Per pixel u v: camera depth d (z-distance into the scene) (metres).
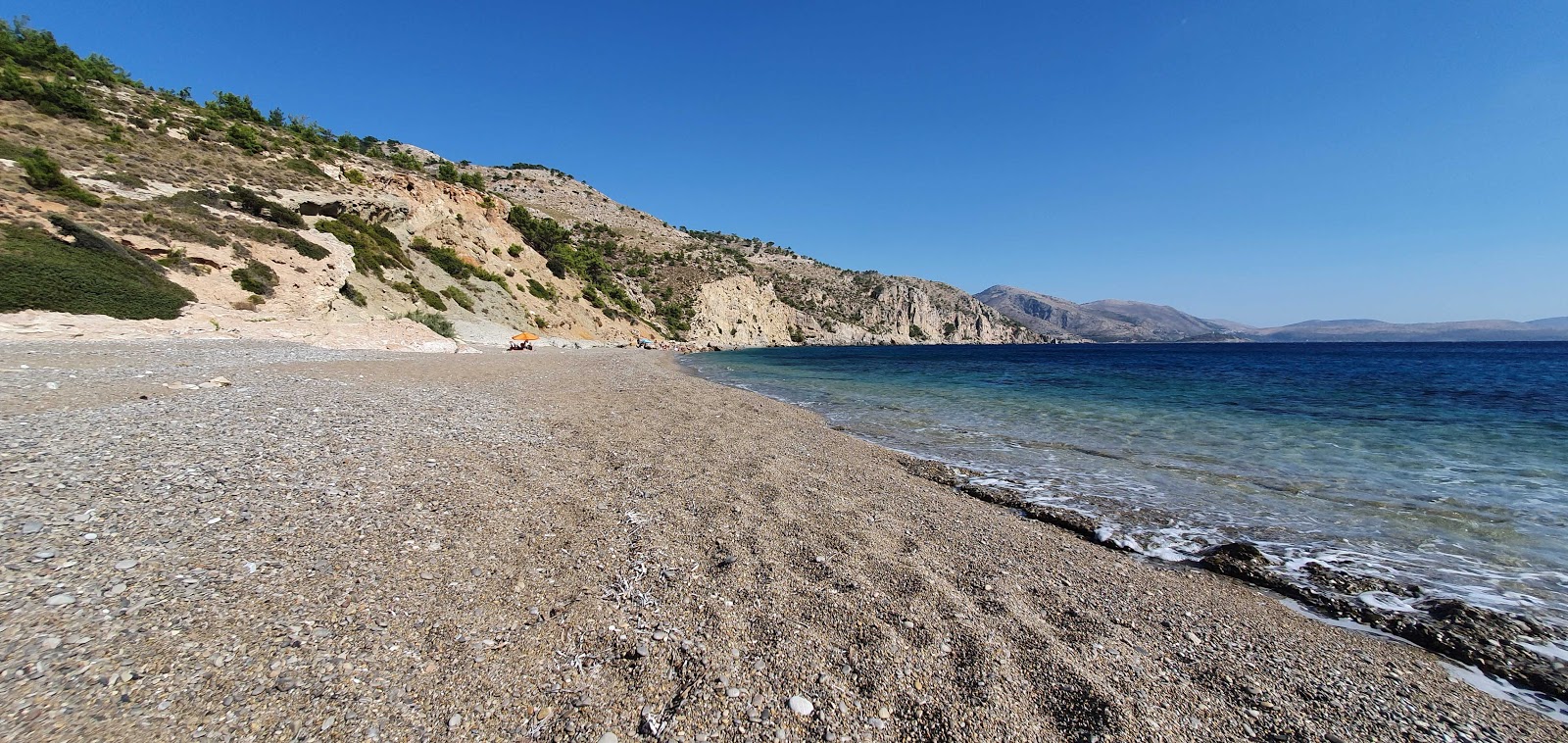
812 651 3.59
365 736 2.62
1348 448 11.67
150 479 5.48
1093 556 5.95
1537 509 7.73
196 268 24.19
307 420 8.70
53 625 3.14
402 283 37.25
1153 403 19.31
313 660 3.12
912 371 39.00
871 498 7.50
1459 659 4.18
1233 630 4.41
